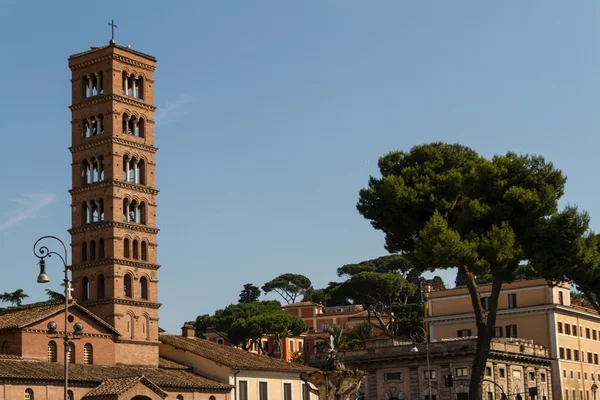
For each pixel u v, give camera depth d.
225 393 118.19
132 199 117.50
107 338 111.25
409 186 95.62
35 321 103.62
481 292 166.88
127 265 115.31
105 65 118.25
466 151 101.00
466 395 142.25
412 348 137.38
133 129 119.81
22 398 95.38
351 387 83.69
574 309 164.25
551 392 156.38
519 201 87.94
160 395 104.50
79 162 118.44
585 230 88.62
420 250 87.88
